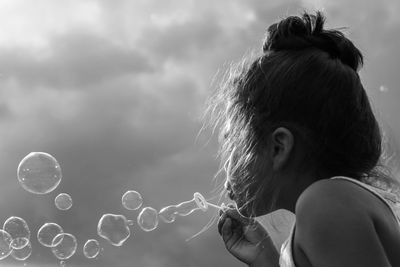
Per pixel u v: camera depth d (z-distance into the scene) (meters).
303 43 0.94
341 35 0.96
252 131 0.93
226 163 0.99
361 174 0.93
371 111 0.94
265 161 0.92
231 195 0.98
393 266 0.83
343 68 0.92
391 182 0.97
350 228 0.77
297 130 0.90
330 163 0.90
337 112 0.89
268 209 0.93
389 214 0.85
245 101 0.95
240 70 0.99
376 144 0.93
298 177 0.90
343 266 0.75
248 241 1.21
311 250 0.78
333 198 0.80
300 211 0.81
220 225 1.25
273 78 0.92
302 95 0.90
